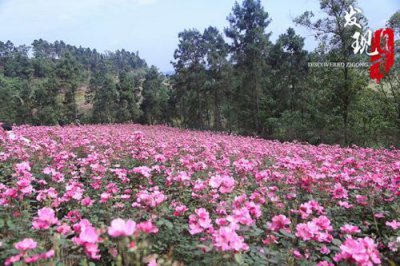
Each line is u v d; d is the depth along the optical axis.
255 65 26.28
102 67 93.50
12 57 82.00
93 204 4.47
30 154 6.93
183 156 7.73
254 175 5.89
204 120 36.22
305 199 4.75
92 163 6.04
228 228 2.68
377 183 4.80
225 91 29.89
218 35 30.41
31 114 38.41
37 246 2.92
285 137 23.44
